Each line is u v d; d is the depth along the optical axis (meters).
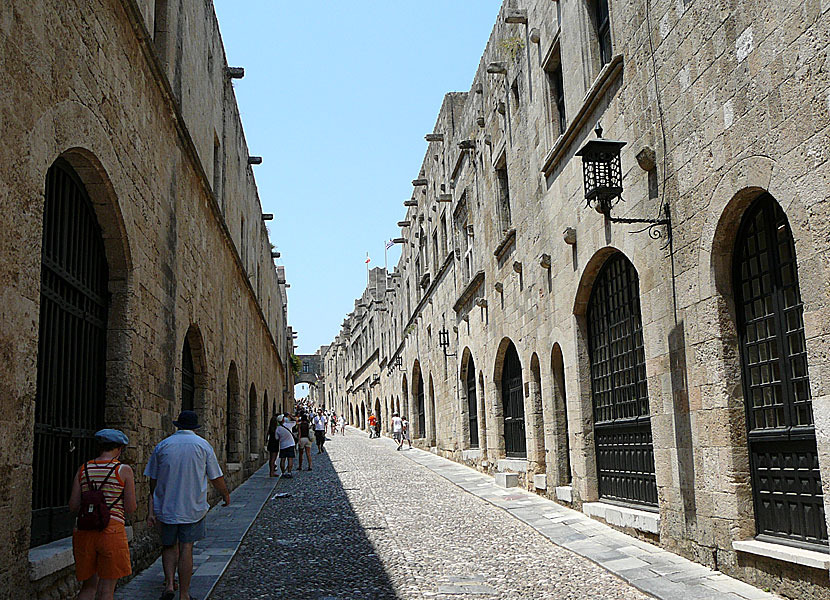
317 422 31.83
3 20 4.93
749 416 7.42
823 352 5.88
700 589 6.95
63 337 6.78
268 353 29.75
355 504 14.45
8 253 5.00
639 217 9.38
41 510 6.16
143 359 8.65
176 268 10.73
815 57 5.91
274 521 12.54
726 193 7.26
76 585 6.16
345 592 7.51
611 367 11.09
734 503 7.31
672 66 8.36
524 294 15.44
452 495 15.80
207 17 14.55
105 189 7.32
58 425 6.65
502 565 8.66
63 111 6.03
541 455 15.03
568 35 12.05
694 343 8.03
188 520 6.91
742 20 6.91
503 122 16.98
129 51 8.14
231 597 7.37
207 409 13.33
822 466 5.91
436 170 27.77
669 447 8.73
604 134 10.47
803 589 6.29
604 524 10.73
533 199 14.48
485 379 19.58
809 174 6.00
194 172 12.26
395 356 40.94
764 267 7.16
